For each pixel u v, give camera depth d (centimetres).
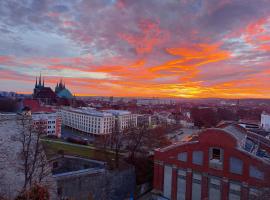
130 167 5022
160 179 4625
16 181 3092
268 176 3219
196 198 4228
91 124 14225
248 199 3681
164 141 8162
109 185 4478
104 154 5881
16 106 14212
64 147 6216
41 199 2084
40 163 3512
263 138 5494
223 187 3938
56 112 12544
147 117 17588
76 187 3947
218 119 17775
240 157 3791
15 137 3716
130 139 7612
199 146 4197
